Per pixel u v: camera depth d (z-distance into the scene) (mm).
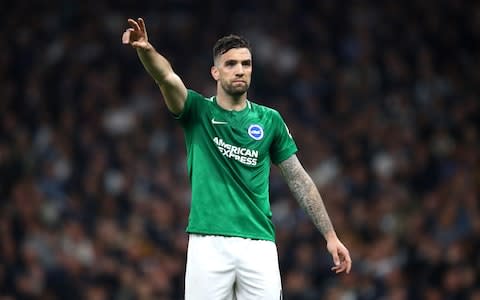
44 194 68812
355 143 72875
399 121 75438
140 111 78062
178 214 66375
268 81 80000
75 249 63062
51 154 73438
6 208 66938
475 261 58188
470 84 80125
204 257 27688
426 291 57094
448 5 85812
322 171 70438
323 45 83812
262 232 27969
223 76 27953
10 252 62406
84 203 68250
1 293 60250
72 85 80688
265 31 84938
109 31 85500
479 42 83875
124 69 82438
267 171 28438
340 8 86375
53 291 60438
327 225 28750
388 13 85688
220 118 28125
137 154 73438
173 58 83500
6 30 85625
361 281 58312
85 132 75688
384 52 82688
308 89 79500
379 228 64375
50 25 86250
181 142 74500
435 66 81438
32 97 79875
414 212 65625
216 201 27797
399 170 70438
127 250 62625
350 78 80312
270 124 28516
